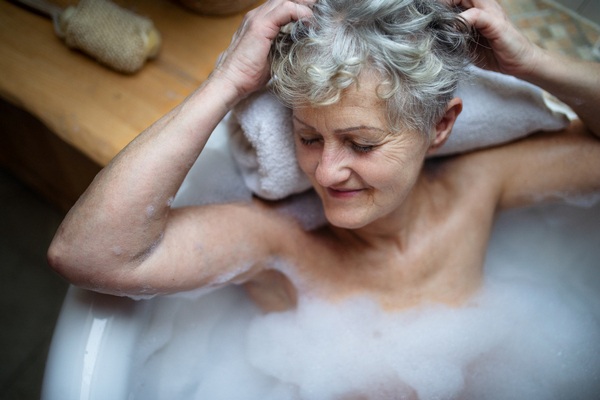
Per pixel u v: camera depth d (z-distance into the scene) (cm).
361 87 64
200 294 96
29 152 144
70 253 72
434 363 100
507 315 108
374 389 100
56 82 117
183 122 74
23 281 159
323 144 72
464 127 91
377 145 69
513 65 83
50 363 76
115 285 74
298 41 67
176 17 126
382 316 100
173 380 99
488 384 104
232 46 77
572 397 103
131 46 114
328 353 101
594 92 86
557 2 138
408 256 97
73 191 150
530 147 99
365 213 76
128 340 80
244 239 86
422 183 98
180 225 80
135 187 71
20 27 122
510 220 117
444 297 100
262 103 80
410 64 64
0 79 116
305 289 98
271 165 83
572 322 110
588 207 109
